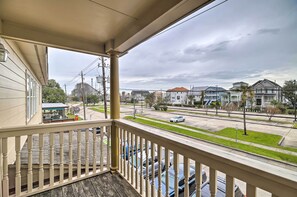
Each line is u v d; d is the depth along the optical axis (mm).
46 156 3277
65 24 2047
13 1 1562
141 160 1886
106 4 1639
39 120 9859
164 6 1559
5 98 2641
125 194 1965
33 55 4211
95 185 2150
